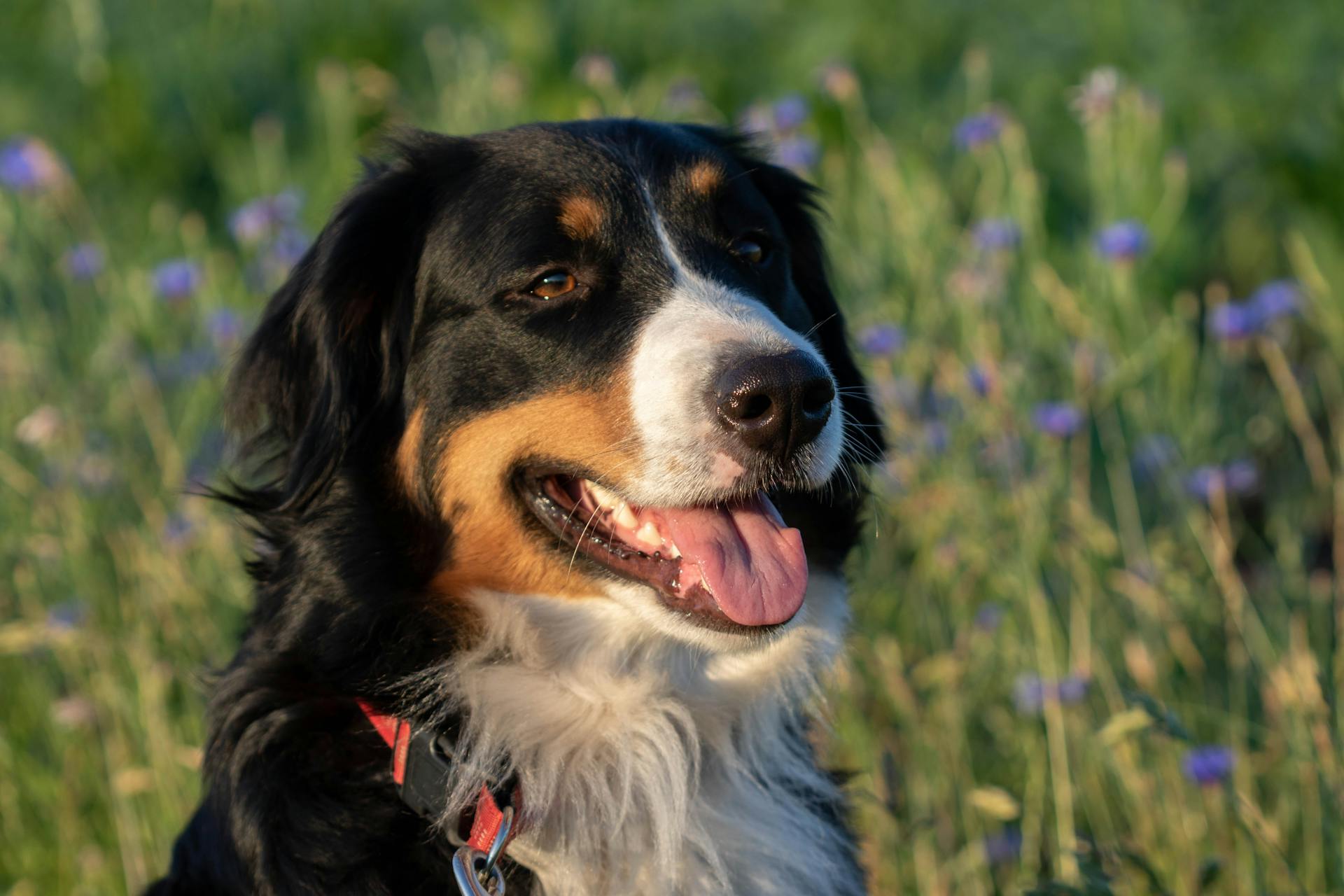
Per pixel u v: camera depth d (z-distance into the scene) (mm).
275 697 3754
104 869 5316
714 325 3619
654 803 3863
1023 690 5371
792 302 4316
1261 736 5348
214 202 10922
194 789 5402
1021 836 5203
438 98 9781
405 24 12016
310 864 3551
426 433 3893
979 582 6141
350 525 3850
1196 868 4699
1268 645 5410
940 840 5234
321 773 3674
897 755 5547
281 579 3879
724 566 3699
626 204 3898
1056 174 9453
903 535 6270
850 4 11250
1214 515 6438
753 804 4012
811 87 10047
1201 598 5934
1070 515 5754
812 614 4180
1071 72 10195
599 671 3910
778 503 4012
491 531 3842
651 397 3590
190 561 6195
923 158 8555
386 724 3729
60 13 12625
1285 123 9570
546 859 3781
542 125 4121
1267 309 6676
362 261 3965
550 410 3744
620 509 3811
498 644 3889
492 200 3904
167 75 11820
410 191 4027
